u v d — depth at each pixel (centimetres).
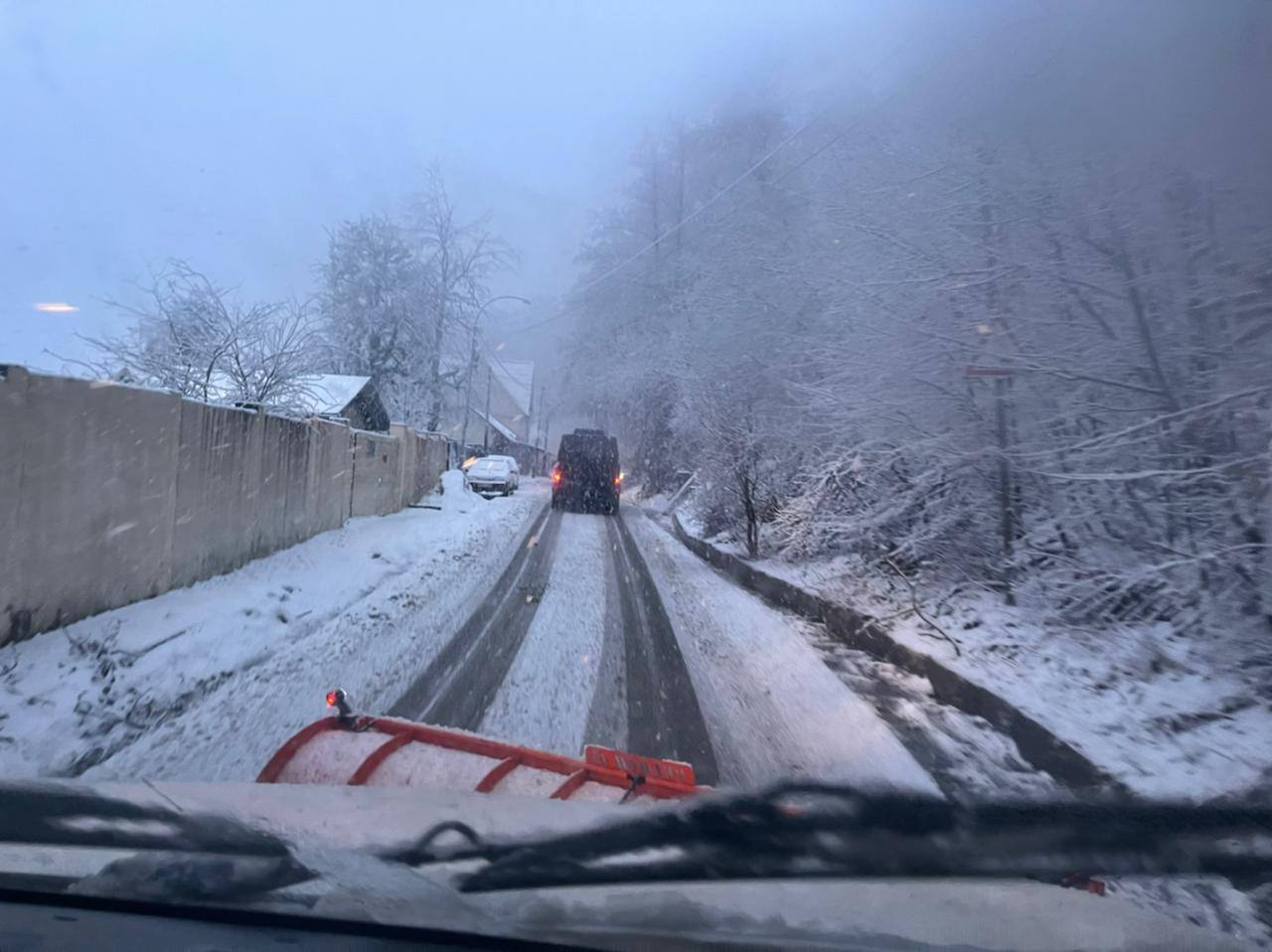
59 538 760
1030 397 934
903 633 909
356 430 1859
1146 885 345
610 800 319
